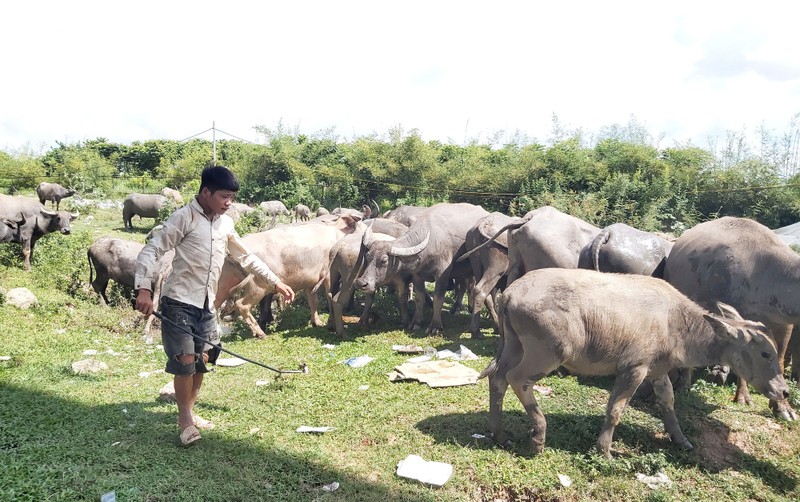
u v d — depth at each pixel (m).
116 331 9.05
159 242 4.12
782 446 5.30
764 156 25.98
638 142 28.52
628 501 4.29
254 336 9.06
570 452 4.88
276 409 5.57
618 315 4.69
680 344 4.81
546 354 4.70
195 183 36.19
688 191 23.67
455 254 9.59
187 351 4.21
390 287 11.41
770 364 4.71
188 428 4.41
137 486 3.71
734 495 4.43
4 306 8.85
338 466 4.39
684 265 6.68
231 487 3.84
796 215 21.94
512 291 4.94
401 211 13.01
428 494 4.09
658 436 5.25
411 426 5.25
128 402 5.55
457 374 6.65
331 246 9.77
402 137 31.81
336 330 9.20
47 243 13.36
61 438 4.45
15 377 6.11
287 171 33.34
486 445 4.92
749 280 6.12
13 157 40.09
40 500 3.44
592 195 22.56
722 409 5.88
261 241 8.97
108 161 43.31
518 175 27.02
